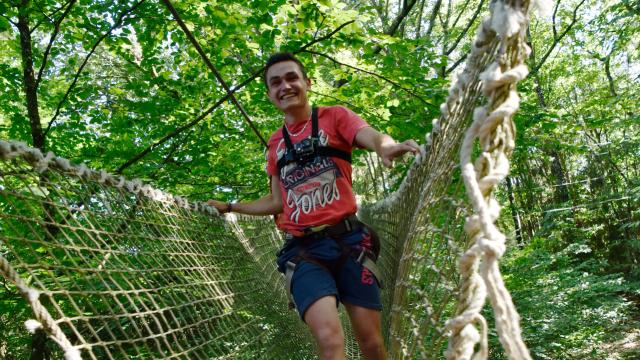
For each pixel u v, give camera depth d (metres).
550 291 6.42
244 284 2.71
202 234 2.42
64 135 4.92
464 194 1.03
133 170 4.72
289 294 1.98
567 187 13.72
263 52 4.77
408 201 2.06
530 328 5.86
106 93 5.45
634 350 6.72
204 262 2.31
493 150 0.72
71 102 4.92
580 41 11.76
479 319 0.76
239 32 4.57
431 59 5.07
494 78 0.70
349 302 1.87
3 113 5.09
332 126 1.97
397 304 1.64
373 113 5.27
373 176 5.04
